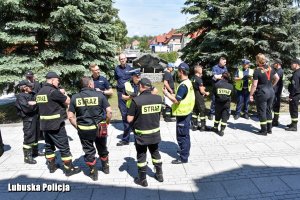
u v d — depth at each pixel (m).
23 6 10.06
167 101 8.91
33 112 5.83
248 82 8.83
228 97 7.23
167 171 5.45
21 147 6.94
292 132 7.75
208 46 13.38
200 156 6.14
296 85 7.57
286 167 5.57
